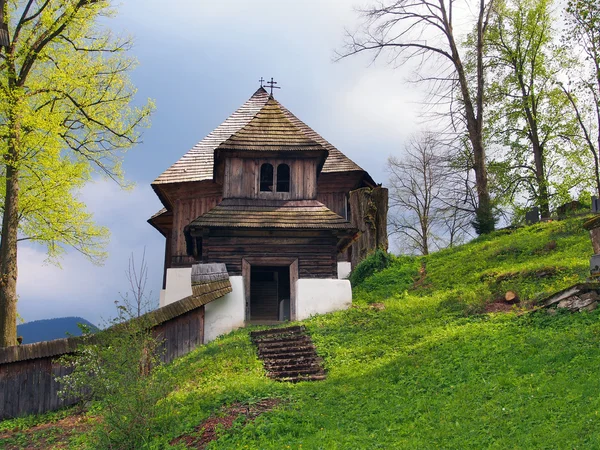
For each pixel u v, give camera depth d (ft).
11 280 64.03
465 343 45.52
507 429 30.30
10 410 51.80
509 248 78.33
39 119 63.00
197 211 100.01
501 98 128.88
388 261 89.15
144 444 36.63
